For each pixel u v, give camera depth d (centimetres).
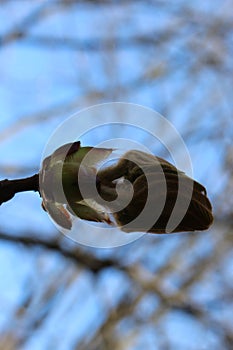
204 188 70
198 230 70
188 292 126
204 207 70
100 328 122
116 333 122
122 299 123
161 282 125
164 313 125
